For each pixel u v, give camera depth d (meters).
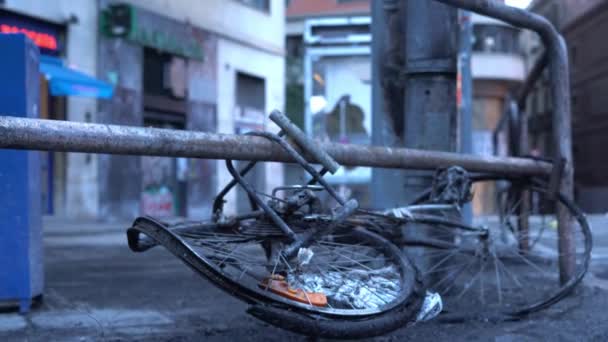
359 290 3.38
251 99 22.48
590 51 26.28
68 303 5.24
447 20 5.21
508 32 28.14
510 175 5.18
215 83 20.11
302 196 3.53
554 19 26.66
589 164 26.92
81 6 15.01
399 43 5.64
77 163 14.87
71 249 9.52
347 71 16.52
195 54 18.94
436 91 5.19
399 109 5.66
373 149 4.14
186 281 6.45
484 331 4.20
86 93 12.57
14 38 4.57
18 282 4.76
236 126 21.20
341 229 3.88
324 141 3.98
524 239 6.18
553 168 5.16
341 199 3.37
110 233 12.46
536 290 5.44
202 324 4.49
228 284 3.00
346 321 3.05
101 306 5.12
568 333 4.13
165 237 3.11
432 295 3.64
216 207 3.79
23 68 4.59
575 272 5.24
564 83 5.21
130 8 15.64
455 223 4.56
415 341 3.96
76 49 14.88
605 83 25.39
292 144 3.53
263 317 2.90
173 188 18.56
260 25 22.47
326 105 16.53
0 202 4.72
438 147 5.18
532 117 31.45
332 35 16.44
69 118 14.65
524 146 7.03
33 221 4.89
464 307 4.80
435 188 4.52
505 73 28.02
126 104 16.30
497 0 4.59
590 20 25.98
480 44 27.95
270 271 3.33
